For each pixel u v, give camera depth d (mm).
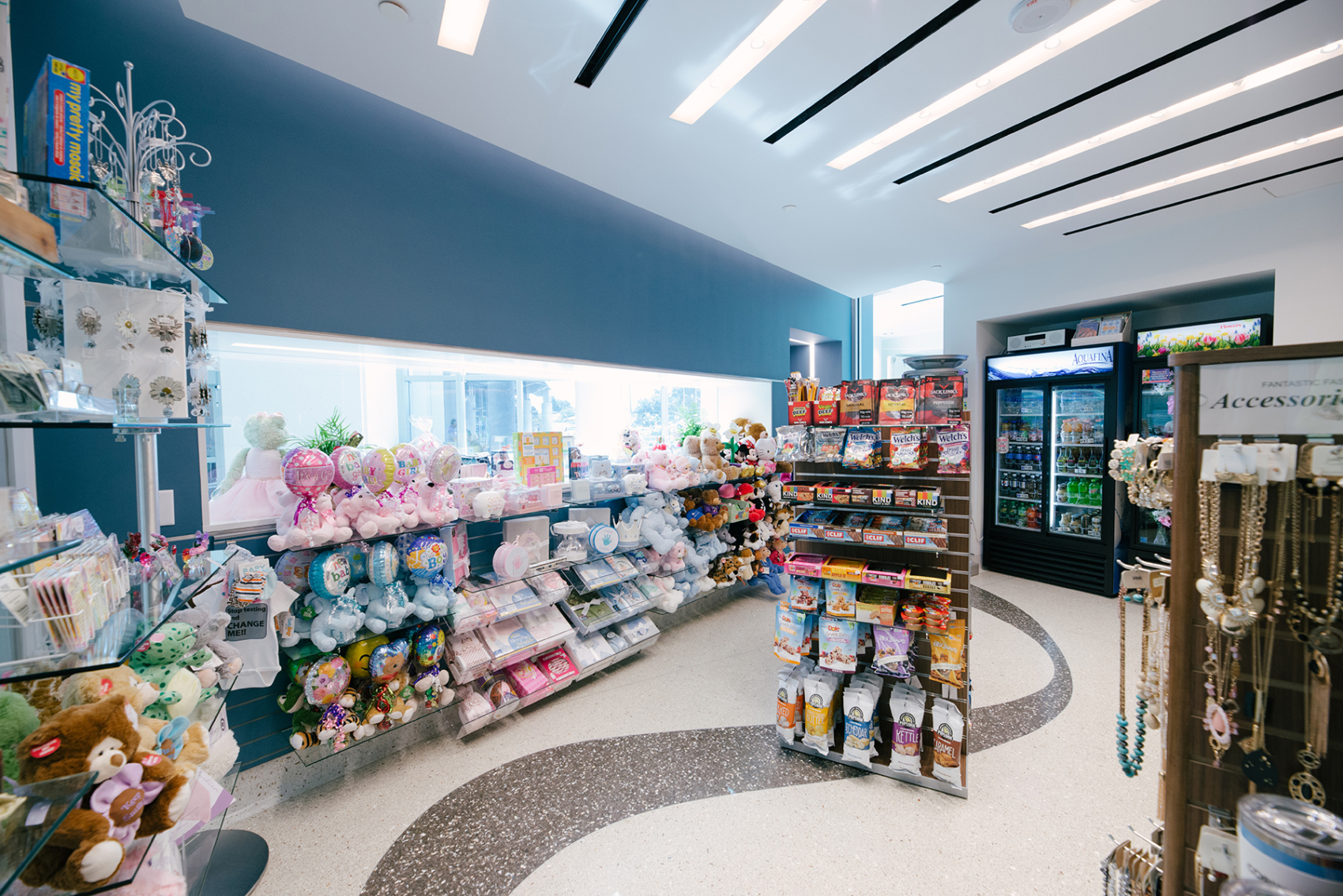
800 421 2598
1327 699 860
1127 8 1854
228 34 2021
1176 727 1002
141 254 1244
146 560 1416
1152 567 1258
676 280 4234
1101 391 4824
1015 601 4449
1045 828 1933
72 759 889
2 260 961
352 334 2398
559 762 2348
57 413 1007
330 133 2324
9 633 864
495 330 2971
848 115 2486
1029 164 3018
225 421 2803
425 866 1786
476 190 2877
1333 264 3418
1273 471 877
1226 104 2453
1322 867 708
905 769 2191
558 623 2918
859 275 5285
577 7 1813
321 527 2049
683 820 1990
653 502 3627
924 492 2201
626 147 2770
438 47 2006
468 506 2566
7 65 1410
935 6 1828
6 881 763
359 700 2174
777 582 4785
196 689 1354
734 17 1870
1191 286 4086
